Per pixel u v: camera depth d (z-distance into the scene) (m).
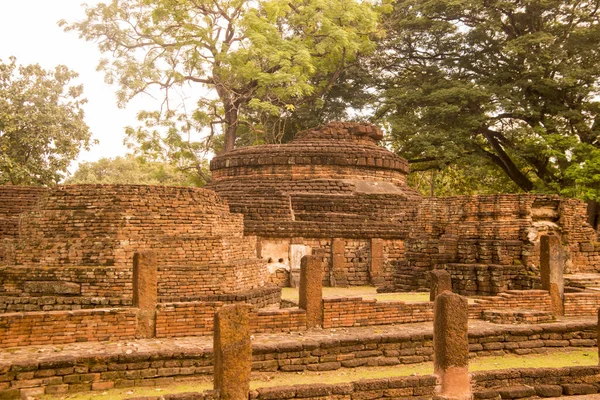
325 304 15.80
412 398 11.31
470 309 17.34
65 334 13.92
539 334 15.41
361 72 50.06
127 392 11.82
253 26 43.12
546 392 11.73
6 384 11.27
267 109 41.97
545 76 44.16
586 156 38.19
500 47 45.94
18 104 38.53
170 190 18.72
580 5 44.09
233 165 33.16
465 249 22.28
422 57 49.94
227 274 18.14
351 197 30.41
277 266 27.59
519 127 43.62
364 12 45.31
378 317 16.39
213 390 10.03
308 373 13.30
